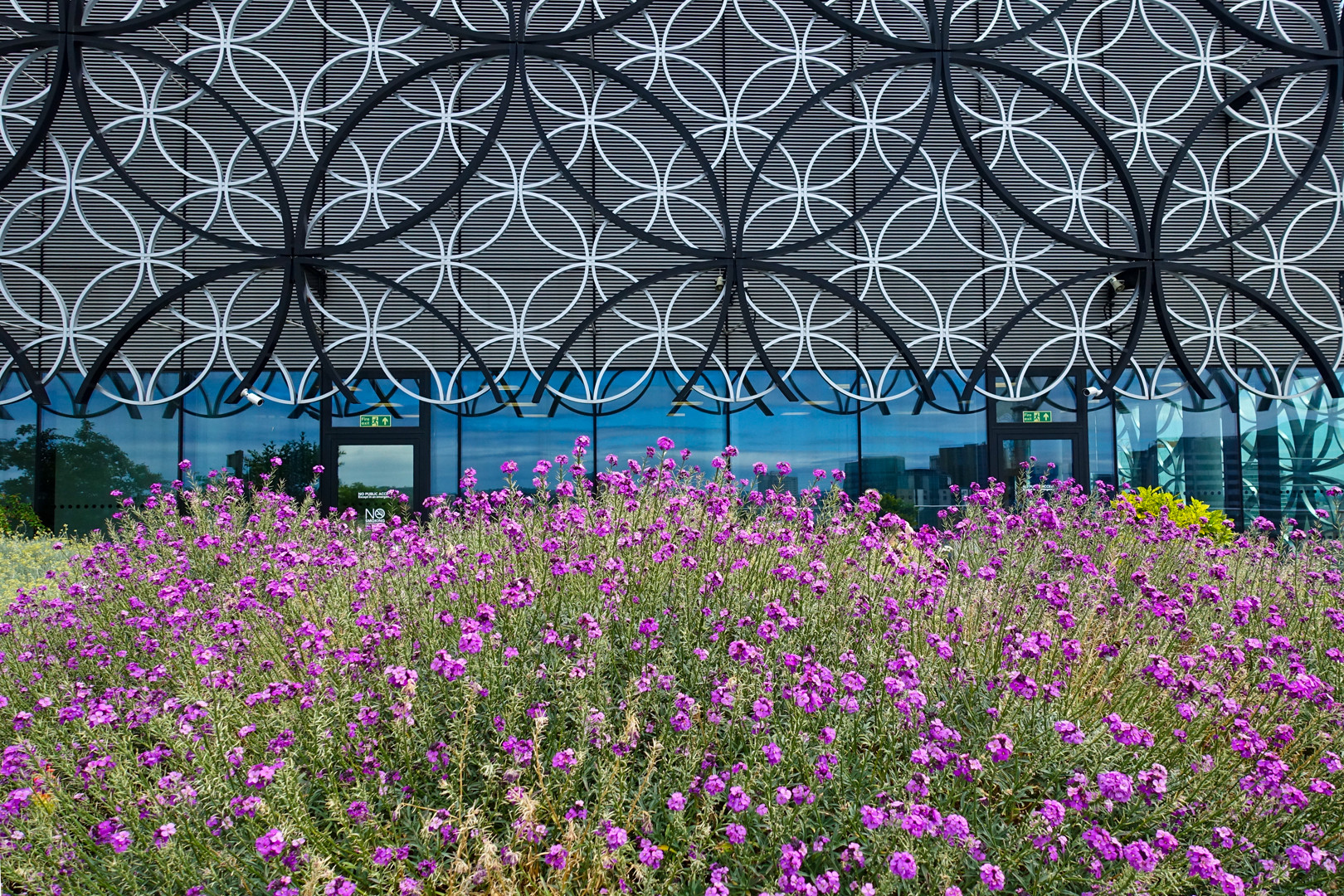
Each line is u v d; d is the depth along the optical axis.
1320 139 9.90
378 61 9.40
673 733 2.17
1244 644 2.86
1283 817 1.96
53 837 1.79
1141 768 2.16
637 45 9.78
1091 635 3.14
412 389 10.63
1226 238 9.84
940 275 10.92
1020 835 1.90
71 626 3.43
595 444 10.77
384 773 2.03
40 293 10.10
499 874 1.70
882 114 10.84
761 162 9.58
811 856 1.94
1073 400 11.05
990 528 4.79
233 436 10.43
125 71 10.14
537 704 2.34
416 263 10.50
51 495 10.14
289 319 10.47
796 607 3.07
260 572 3.77
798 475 10.86
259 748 2.21
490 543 3.63
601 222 10.59
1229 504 10.97
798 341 10.88
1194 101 11.02
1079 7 10.99
